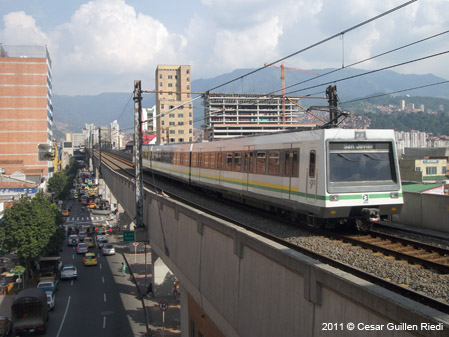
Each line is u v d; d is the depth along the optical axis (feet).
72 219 248.11
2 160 264.93
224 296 35.58
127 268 139.74
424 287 25.11
